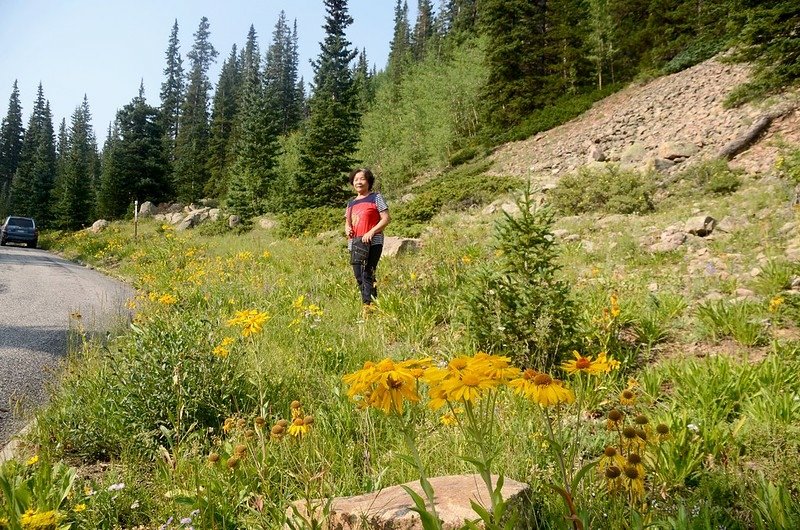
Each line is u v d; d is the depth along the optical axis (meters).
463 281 4.62
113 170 45.31
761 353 3.93
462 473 2.41
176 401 3.11
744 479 2.26
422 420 2.90
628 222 10.58
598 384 3.36
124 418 3.13
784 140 12.84
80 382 3.62
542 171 20.91
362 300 6.38
